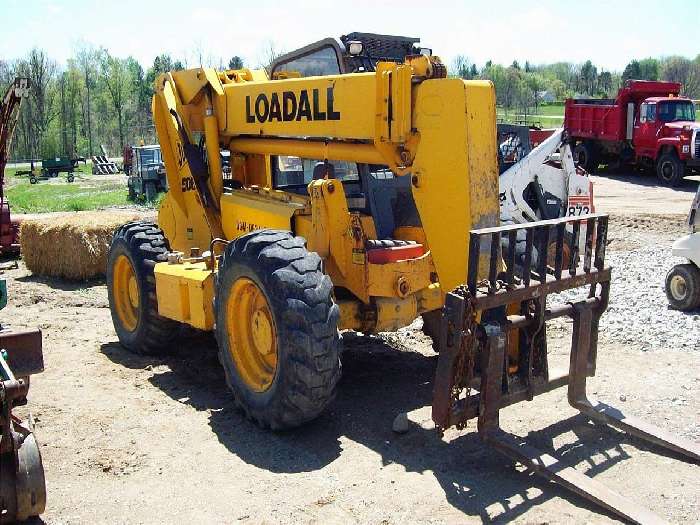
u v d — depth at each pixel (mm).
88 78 71938
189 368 6578
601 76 83625
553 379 4855
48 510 4059
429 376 6184
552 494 4094
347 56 5973
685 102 22219
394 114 4801
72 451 4805
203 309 5828
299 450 4766
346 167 5938
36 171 46656
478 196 4535
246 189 6590
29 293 10094
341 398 5680
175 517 3963
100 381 6223
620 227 14336
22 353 4227
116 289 7309
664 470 4363
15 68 59125
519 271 6328
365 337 7359
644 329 7281
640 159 23312
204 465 4578
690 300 7824
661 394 5578
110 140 74000
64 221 11352
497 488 4180
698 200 7934
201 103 6859
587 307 4867
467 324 4254
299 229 5605
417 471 4414
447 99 4555
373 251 5242
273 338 4973
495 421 4461
